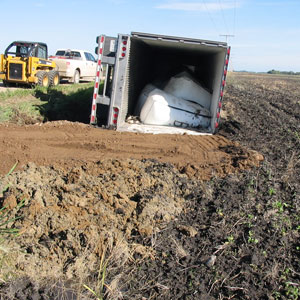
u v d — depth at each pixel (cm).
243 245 466
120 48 901
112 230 477
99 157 713
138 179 594
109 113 933
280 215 539
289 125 1238
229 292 394
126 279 416
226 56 919
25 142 765
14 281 394
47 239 454
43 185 560
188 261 443
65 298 388
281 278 412
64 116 1232
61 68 2116
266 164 728
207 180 648
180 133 938
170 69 1484
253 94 2458
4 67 1770
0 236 442
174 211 537
